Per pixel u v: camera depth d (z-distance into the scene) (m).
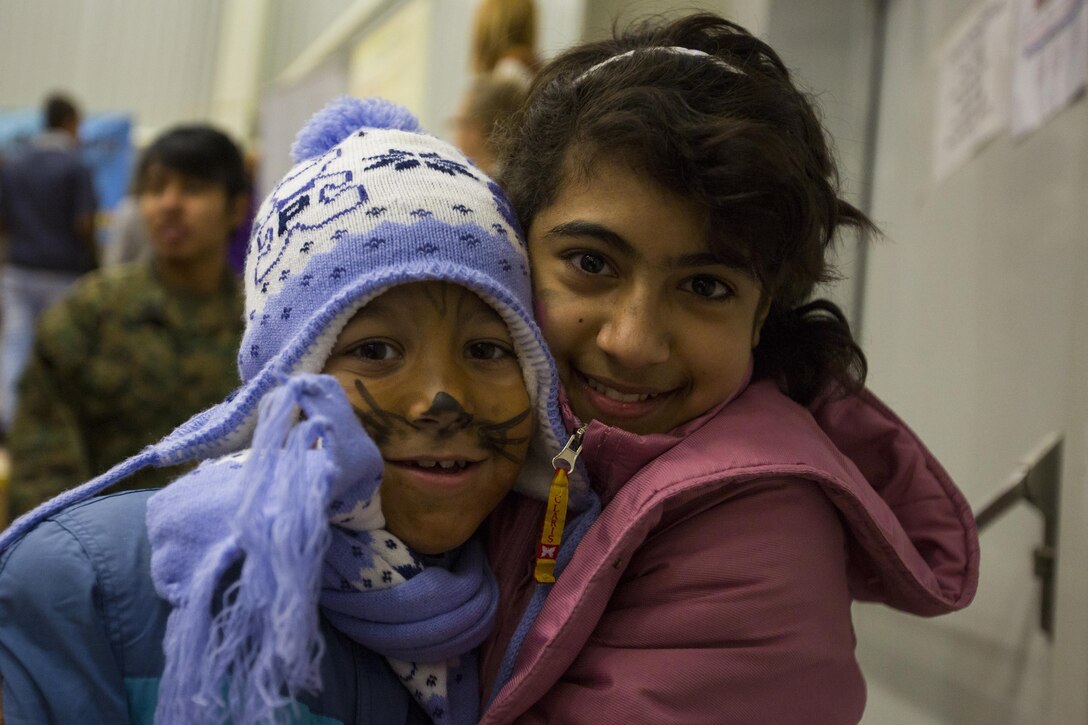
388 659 0.88
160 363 2.00
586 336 0.93
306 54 5.38
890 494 1.10
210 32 6.31
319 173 0.92
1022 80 1.31
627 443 0.92
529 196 0.98
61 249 4.35
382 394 0.84
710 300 0.93
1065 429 1.05
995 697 1.26
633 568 0.92
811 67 1.88
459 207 0.89
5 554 0.85
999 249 1.35
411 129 1.02
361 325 0.84
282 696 0.80
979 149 1.44
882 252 1.79
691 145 0.87
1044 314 1.21
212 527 0.79
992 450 1.33
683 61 0.94
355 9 4.50
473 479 0.87
